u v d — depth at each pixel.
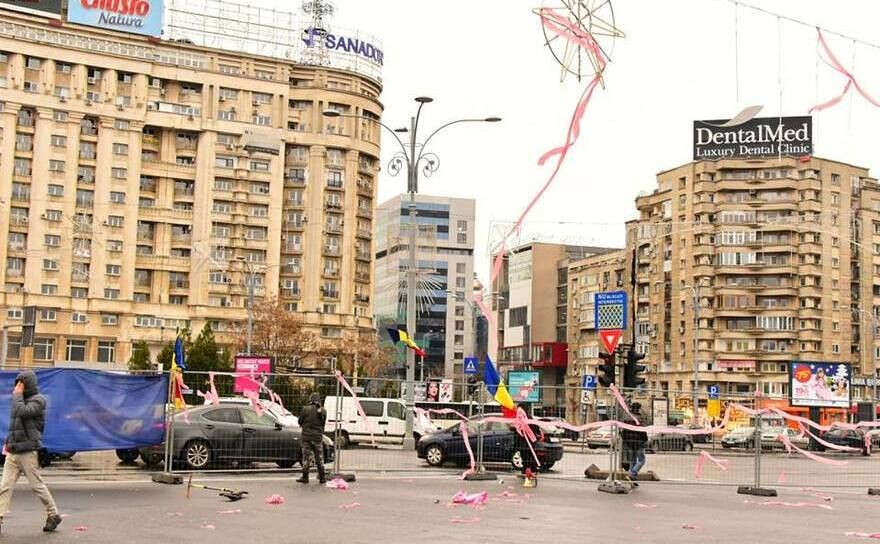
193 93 85.75
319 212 90.62
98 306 81.06
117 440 18.64
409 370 33.28
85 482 18.98
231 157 86.75
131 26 83.50
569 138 14.80
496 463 26.31
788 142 96.38
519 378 64.69
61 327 79.75
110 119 82.19
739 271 95.44
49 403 17.92
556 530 13.77
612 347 24.58
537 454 25.89
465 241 143.38
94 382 18.45
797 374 47.31
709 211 97.62
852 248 97.12
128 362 77.00
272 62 89.12
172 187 85.31
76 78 81.19
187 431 22.06
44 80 80.19
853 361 95.81
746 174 97.12
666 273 100.94
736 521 15.67
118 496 16.69
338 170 91.81
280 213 88.50
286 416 24.97
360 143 92.81
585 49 14.44
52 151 80.31
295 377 24.31
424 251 136.50
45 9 80.50
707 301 96.44
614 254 111.44
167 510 14.90
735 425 31.20
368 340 88.19
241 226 86.75
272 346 78.12
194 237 85.38
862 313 96.12
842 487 24.53
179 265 85.12
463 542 12.34
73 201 80.81
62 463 23.28
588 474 23.61
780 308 94.06
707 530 14.30
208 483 19.53
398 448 35.09
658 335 101.19
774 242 94.94
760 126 97.19
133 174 83.00
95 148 82.06
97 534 12.29
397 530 13.34
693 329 96.69
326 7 95.06
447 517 14.98
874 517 16.91
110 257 81.94
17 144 79.69
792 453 35.59
